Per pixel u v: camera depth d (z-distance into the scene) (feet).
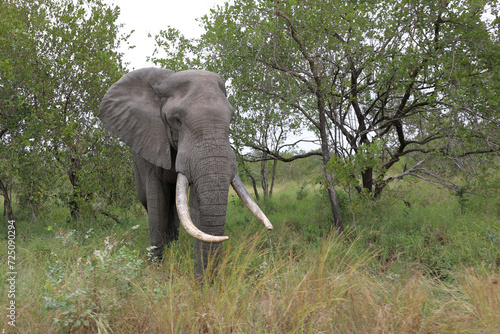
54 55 26.37
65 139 24.41
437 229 19.85
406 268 15.92
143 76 18.08
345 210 23.93
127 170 26.63
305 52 20.99
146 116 17.34
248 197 15.64
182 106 15.62
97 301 10.65
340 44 21.90
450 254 16.93
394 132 29.50
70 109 26.40
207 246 14.87
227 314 10.37
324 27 20.80
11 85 23.40
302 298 11.06
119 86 18.15
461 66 21.02
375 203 22.66
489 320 9.87
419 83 23.16
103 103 18.13
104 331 10.04
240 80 23.47
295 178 49.83
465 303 11.28
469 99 20.68
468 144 22.62
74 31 25.77
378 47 23.15
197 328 10.12
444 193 28.84
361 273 13.38
